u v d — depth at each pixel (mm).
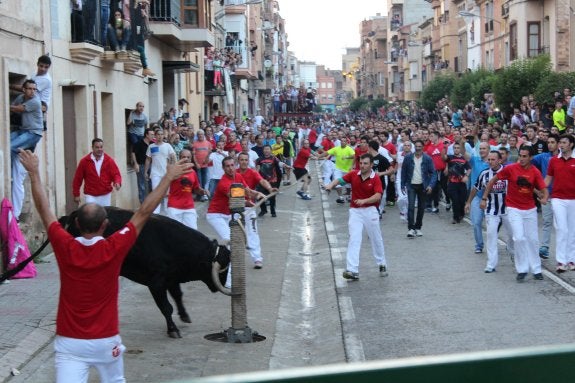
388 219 21203
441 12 80375
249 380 2127
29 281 12203
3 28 13492
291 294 13031
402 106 85875
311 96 73875
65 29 17328
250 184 14430
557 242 13242
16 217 13000
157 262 9312
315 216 23344
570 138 13078
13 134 13453
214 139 27828
